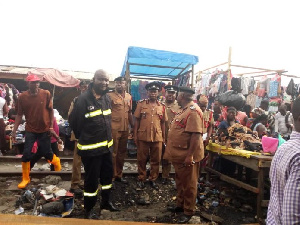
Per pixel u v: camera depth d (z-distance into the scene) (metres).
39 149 4.64
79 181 4.52
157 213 3.91
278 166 1.41
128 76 7.82
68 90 14.13
